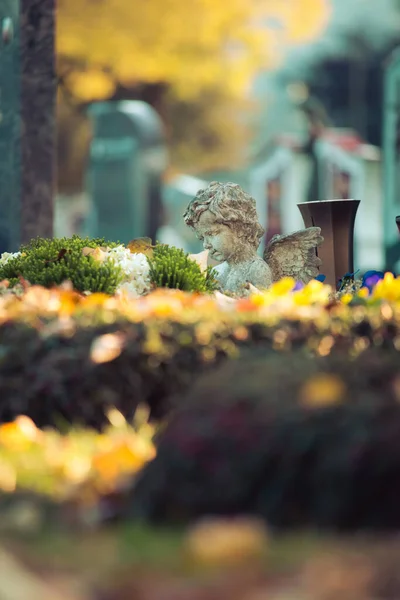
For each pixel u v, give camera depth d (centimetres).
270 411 553
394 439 532
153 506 547
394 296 1022
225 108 5272
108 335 810
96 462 643
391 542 488
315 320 849
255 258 1395
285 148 4847
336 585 419
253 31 5231
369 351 729
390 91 4097
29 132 2309
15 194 2316
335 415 545
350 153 4709
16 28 2316
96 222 5000
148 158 4988
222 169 5209
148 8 5297
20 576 427
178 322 825
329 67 5022
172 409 798
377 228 4356
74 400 796
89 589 415
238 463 542
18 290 1162
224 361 809
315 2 5119
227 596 407
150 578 428
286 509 535
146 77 5281
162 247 1362
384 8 5038
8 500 572
